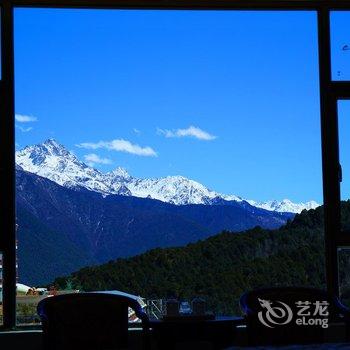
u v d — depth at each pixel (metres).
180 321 3.98
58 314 4.19
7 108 5.01
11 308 4.95
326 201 5.14
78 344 4.20
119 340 4.23
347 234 5.11
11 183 4.98
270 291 4.33
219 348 3.98
